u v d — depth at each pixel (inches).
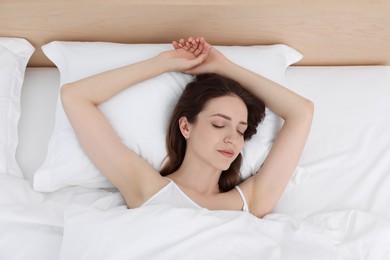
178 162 60.6
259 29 68.2
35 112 65.5
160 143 60.0
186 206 57.0
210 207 57.8
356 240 54.2
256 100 60.1
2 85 62.3
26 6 63.1
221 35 68.8
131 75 59.6
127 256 48.8
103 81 58.6
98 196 60.0
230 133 56.7
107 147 56.6
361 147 65.1
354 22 67.9
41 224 55.3
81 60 63.2
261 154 62.0
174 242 49.9
